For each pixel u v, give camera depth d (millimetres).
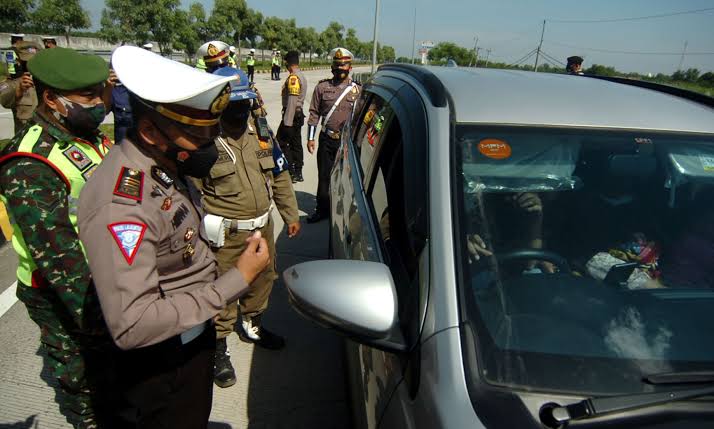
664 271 1502
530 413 1083
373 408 1410
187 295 1270
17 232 1686
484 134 1630
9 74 4910
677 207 1647
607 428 1052
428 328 1247
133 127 1236
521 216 1519
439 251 1361
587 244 1514
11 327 3066
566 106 1771
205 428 1648
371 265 1404
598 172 1636
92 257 1150
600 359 1219
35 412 2381
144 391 1461
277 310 3416
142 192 1201
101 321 1659
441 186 1497
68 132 1666
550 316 1311
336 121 4801
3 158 1572
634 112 1788
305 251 4363
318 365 2838
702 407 1104
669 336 1308
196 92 1149
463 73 2139
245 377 2715
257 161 2439
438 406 1109
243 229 2441
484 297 1309
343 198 2648
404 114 2008
